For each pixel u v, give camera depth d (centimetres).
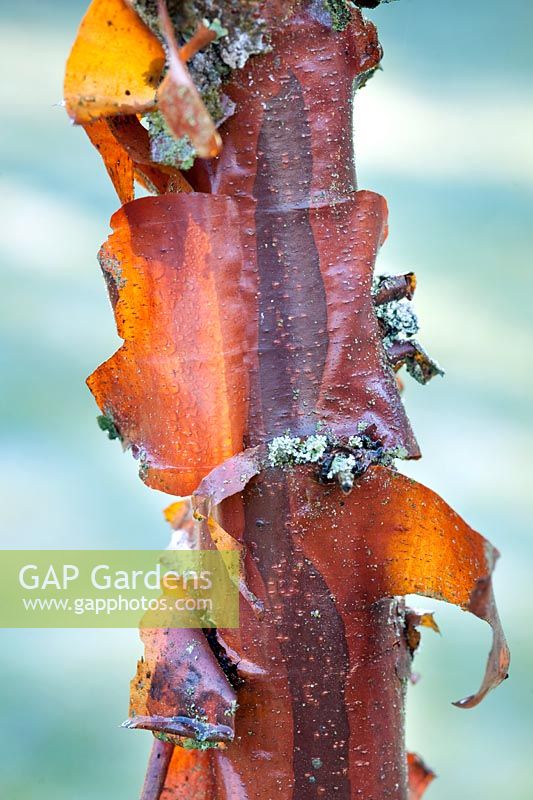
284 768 86
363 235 85
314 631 85
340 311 85
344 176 85
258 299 85
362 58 86
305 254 85
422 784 96
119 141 85
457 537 84
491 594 83
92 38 82
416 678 95
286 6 85
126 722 85
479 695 84
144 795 88
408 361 88
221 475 84
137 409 86
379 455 85
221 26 84
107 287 85
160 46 82
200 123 79
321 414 85
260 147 85
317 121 85
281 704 85
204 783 88
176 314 85
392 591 85
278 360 85
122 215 85
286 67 85
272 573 85
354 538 85
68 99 82
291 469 85
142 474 86
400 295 88
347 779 86
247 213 85
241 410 85
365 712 86
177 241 84
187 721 85
